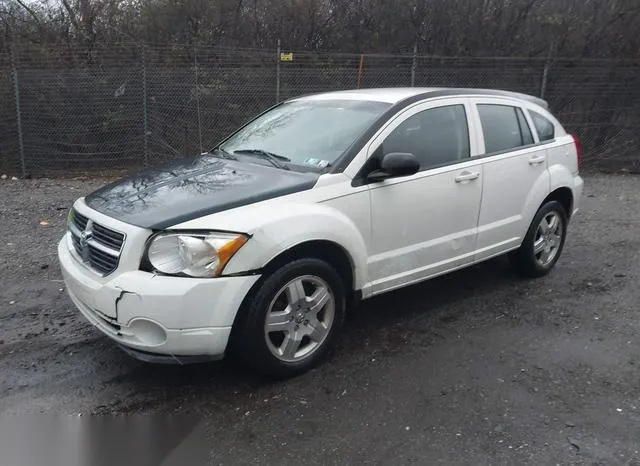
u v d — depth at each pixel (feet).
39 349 13.56
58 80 37.50
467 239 15.47
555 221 18.52
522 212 17.02
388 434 10.36
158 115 38.96
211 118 39.70
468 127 15.69
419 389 11.85
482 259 16.15
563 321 15.23
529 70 42.75
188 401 11.45
